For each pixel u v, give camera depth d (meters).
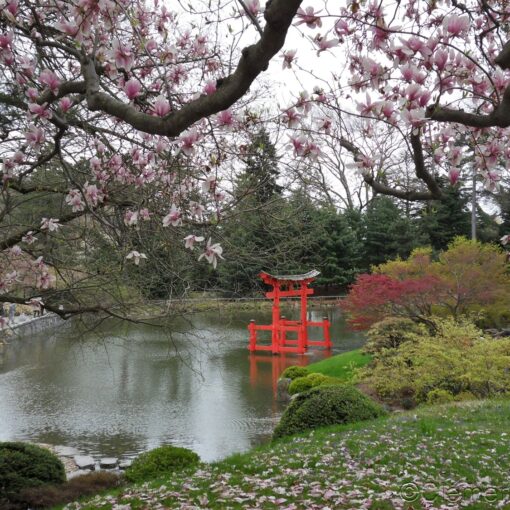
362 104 2.44
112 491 5.94
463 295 13.77
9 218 5.86
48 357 17.36
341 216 28.08
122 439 9.52
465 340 10.19
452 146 2.63
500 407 8.45
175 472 6.37
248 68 1.99
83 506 5.26
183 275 6.21
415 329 12.14
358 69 2.87
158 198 4.69
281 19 1.86
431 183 2.37
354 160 2.68
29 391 13.03
